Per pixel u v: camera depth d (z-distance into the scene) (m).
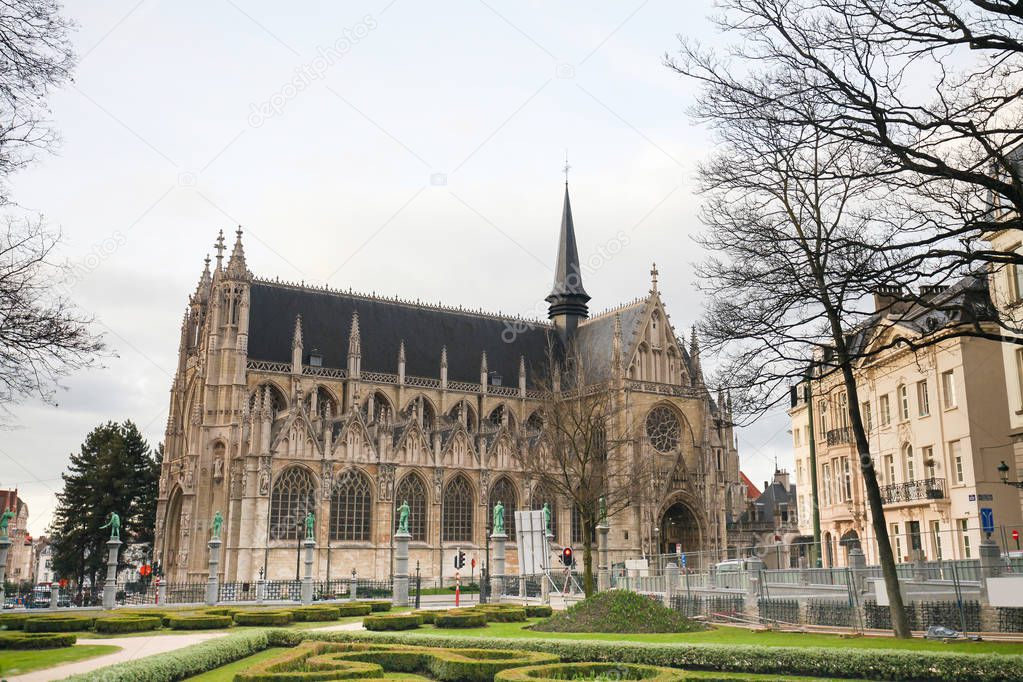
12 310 24.48
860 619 32.78
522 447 102.00
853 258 27.02
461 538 98.00
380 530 90.62
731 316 30.22
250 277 100.56
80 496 109.44
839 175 25.33
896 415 64.31
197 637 38.72
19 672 26.14
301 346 96.88
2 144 22.89
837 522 72.31
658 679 20.64
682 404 109.06
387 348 107.31
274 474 85.75
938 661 21.84
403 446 94.88
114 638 38.53
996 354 56.00
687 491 106.31
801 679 21.34
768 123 26.22
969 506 54.53
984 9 22.55
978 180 23.02
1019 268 44.56
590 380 110.44
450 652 26.84
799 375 31.08
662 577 50.72
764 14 25.08
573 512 101.06
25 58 22.11
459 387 108.25
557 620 35.97
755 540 125.62
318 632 34.38
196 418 89.94
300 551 85.25
